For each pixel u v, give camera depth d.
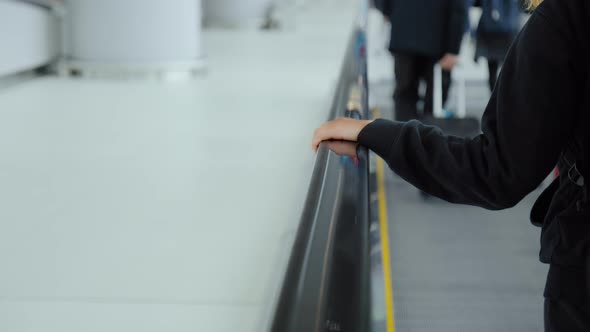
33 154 4.64
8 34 7.38
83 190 3.83
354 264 0.91
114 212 3.43
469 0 6.64
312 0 23.80
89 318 2.28
